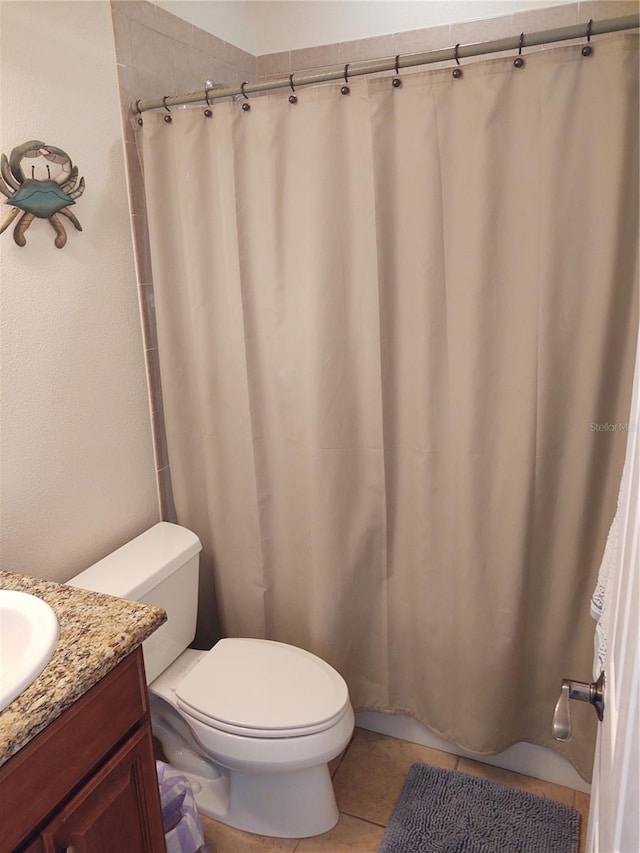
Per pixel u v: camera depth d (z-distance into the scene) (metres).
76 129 1.50
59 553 1.57
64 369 1.54
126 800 1.09
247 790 1.63
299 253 1.60
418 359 1.57
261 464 1.81
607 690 0.71
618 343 1.41
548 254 1.37
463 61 1.91
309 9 2.07
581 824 1.63
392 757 1.89
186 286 1.76
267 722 1.43
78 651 0.98
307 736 1.43
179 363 1.81
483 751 1.73
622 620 0.60
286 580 1.91
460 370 1.52
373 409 1.64
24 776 0.88
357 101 1.44
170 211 1.71
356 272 1.57
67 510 1.58
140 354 1.78
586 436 1.47
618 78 1.23
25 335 1.42
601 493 1.52
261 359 1.74
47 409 1.50
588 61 1.25
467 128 1.37
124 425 1.75
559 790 1.75
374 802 1.73
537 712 1.74
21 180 1.35
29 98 1.38
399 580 1.79
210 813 1.71
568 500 1.54
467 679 1.71
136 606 1.11
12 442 1.42
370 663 1.89
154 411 1.86
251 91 1.51
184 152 1.62
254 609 1.94
